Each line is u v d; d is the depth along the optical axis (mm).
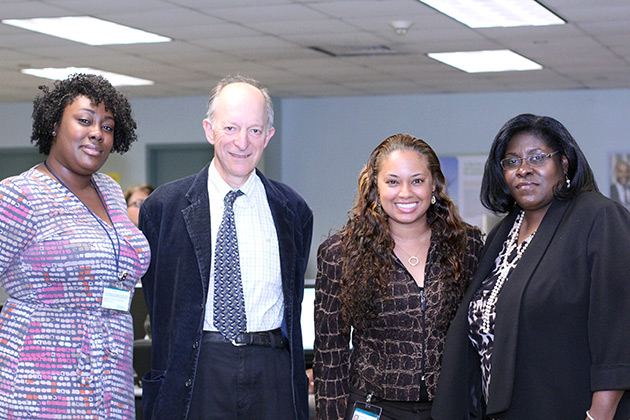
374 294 2623
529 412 2398
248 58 8258
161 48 7676
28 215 2398
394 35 7055
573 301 2355
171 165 11836
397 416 2605
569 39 7262
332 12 6145
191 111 11492
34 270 2396
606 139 10750
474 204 11227
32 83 9844
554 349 2375
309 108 11852
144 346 3990
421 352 2594
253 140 2662
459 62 8656
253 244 2709
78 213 2492
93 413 2408
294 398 2727
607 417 2311
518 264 2486
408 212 2619
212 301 2660
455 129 11312
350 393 2691
